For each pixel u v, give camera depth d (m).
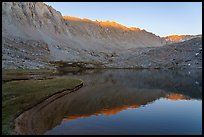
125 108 42.41
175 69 199.00
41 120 32.91
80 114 37.25
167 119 34.72
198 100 51.38
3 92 47.59
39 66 165.12
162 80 98.00
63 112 38.41
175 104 46.81
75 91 62.25
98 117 35.62
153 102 48.75
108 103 47.19
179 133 28.17
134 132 28.42
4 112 33.28
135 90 67.19
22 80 72.81
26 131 27.34
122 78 108.19
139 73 148.25
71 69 193.12
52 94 50.75
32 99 42.91
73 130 28.81
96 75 126.81
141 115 37.22
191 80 97.19
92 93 59.91
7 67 121.88
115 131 28.70
